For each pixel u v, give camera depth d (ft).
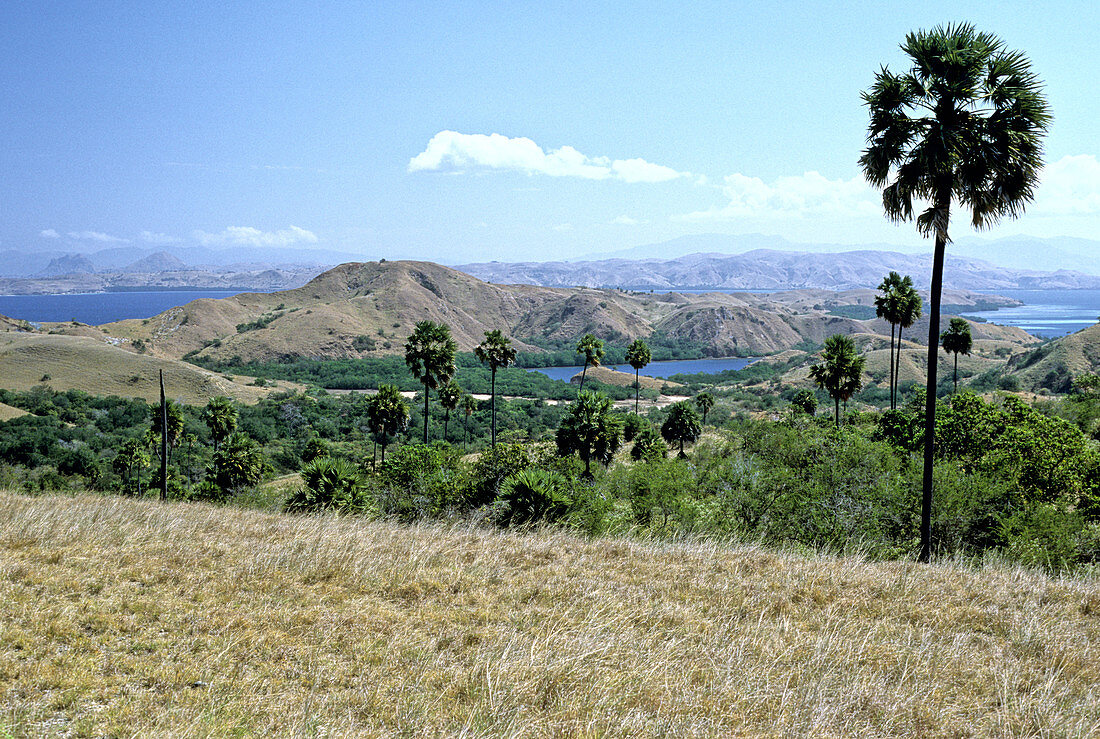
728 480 62.64
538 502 51.34
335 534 36.96
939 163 40.50
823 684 19.04
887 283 162.40
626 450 206.59
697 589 29.17
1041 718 17.79
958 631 25.07
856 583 31.14
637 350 286.87
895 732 17.10
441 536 39.32
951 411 79.71
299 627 22.30
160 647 19.90
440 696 17.47
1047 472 66.74
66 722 15.39
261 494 84.99
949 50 40.29
